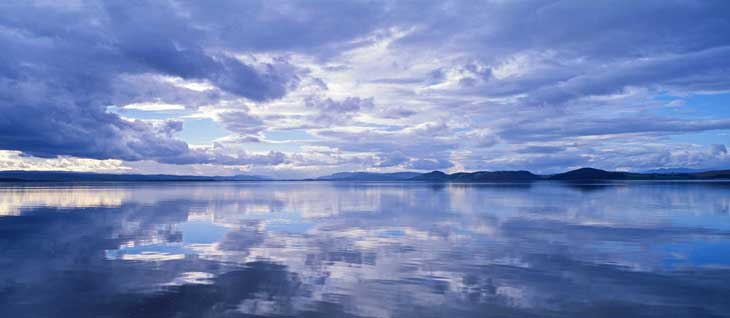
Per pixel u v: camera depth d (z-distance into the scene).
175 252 19.36
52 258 17.94
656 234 24.52
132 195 72.25
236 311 11.42
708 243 21.47
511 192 81.94
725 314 11.35
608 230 26.20
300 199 60.84
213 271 15.70
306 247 20.67
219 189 111.69
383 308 11.73
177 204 49.75
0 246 20.80
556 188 105.62
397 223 30.33
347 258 18.11
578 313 11.43
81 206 46.16
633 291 13.29
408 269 16.17
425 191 91.50
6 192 84.56
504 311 11.55
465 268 16.28
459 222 30.70
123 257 18.25
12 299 12.38
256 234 24.94
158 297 12.57
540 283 14.20
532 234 24.70
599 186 121.06
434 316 11.17
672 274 15.35
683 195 63.88
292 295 12.85
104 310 11.48
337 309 11.62
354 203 51.59
